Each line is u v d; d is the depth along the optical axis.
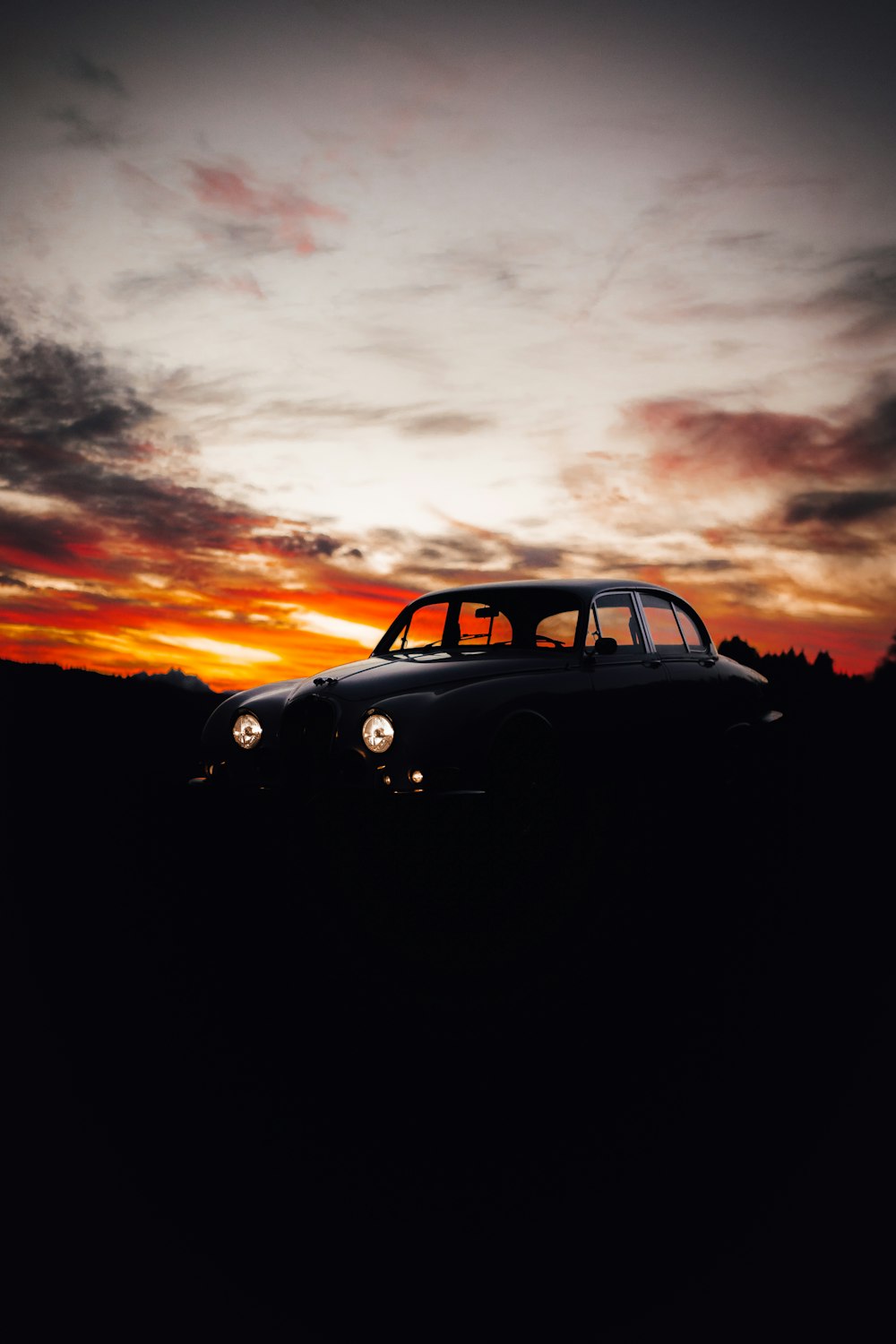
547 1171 2.21
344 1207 2.06
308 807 5.05
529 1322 1.71
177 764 10.30
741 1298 1.76
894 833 6.39
